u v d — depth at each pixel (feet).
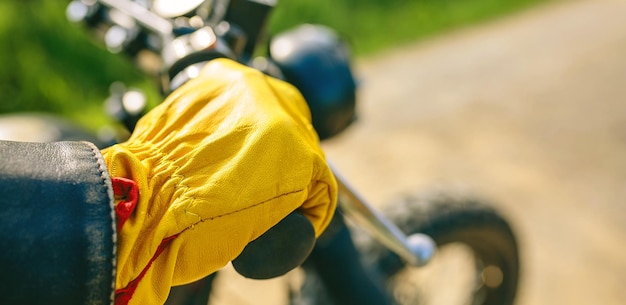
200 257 1.87
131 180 1.83
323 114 3.45
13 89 11.28
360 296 3.66
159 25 3.01
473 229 4.73
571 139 11.27
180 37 2.79
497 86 13.84
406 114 12.02
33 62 11.55
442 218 4.57
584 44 17.75
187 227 1.84
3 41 11.57
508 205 9.00
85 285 1.44
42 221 1.44
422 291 5.18
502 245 5.03
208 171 1.94
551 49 17.15
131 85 12.42
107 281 1.48
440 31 19.26
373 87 13.48
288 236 2.05
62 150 1.63
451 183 5.08
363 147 10.53
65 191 1.51
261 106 2.09
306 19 17.54
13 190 1.45
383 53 16.43
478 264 5.23
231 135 2.01
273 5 2.96
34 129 4.09
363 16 18.84
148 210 1.86
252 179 1.94
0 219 1.40
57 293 1.41
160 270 1.82
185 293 2.98
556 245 8.14
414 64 15.43
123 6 3.25
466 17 20.89
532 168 10.14
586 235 8.38
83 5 3.60
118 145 1.94
